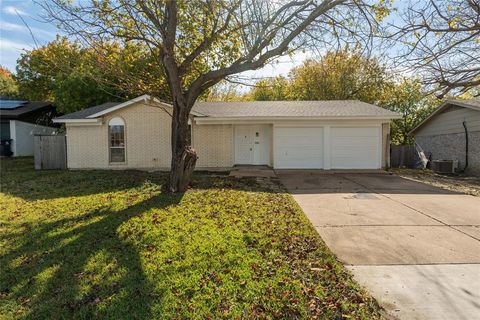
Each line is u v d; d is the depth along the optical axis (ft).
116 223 19.70
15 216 22.09
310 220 21.02
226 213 22.12
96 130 50.31
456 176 48.19
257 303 10.75
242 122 49.29
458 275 12.91
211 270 13.05
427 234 17.98
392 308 10.58
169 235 17.17
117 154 50.62
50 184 35.76
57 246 16.20
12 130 72.69
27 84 90.27
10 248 16.14
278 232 17.88
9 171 47.65
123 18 28.40
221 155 50.55
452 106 56.24
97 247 15.85
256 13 26.61
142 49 33.96
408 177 44.50
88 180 38.24
